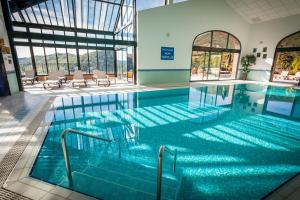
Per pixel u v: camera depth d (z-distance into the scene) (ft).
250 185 7.25
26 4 25.82
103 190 6.49
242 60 40.29
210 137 11.93
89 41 24.76
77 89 25.63
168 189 6.82
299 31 31.19
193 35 32.83
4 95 20.65
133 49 28.58
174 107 18.86
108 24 38.17
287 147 10.59
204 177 7.73
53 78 28.50
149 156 9.50
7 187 5.92
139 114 16.44
